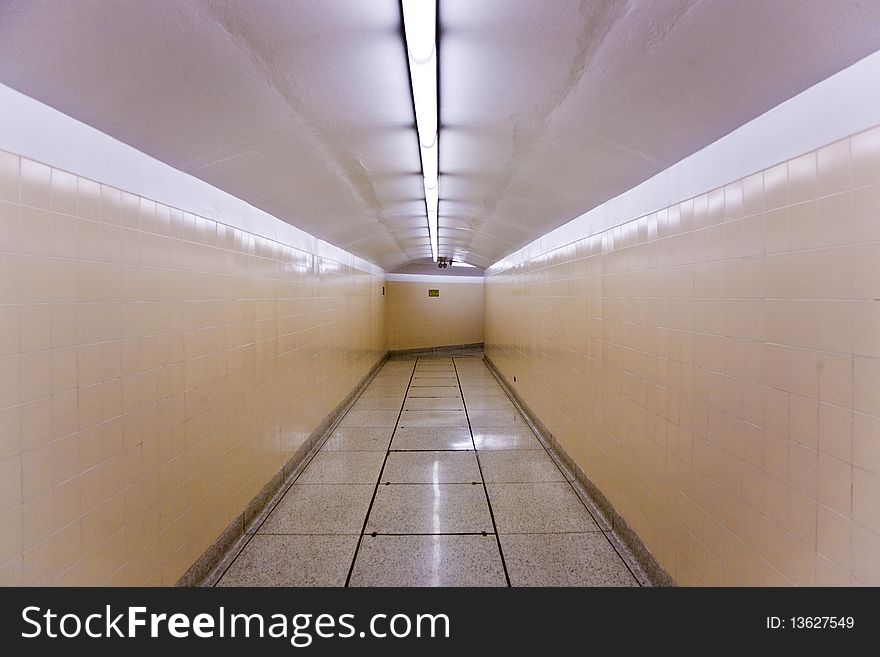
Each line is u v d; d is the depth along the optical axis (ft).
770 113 5.04
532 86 6.07
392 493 11.80
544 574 8.29
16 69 4.25
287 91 5.99
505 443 15.79
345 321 20.11
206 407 8.08
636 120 6.31
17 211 4.44
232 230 9.12
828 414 4.25
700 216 6.38
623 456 9.16
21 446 4.47
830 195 4.25
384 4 4.38
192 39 4.61
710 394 6.11
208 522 8.16
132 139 5.97
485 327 36.01
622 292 9.14
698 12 4.11
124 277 5.95
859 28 3.69
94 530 5.40
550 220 13.67
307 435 14.37
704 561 6.24
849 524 4.03
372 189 11.75
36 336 4.64
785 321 4.79
